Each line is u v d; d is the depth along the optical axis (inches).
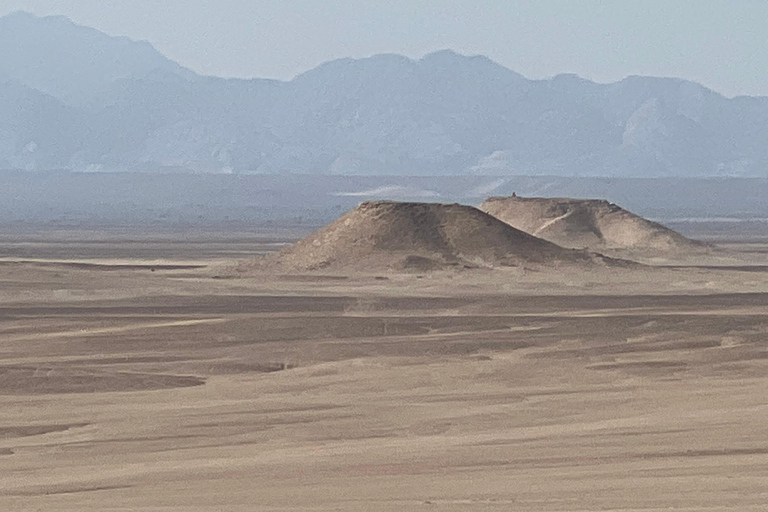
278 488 989.8
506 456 1159.6
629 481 980.6
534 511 851.4
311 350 2432.3
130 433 1441.9
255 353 2393.0
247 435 1417.3
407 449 1227.2
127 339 2588.6
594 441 1250.0
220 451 1288.1
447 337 2647.6
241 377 2068.2
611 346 2498.8
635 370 2123.5
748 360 2257.6
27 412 1642.5
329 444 1326.3
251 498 940.0
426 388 1899.6
